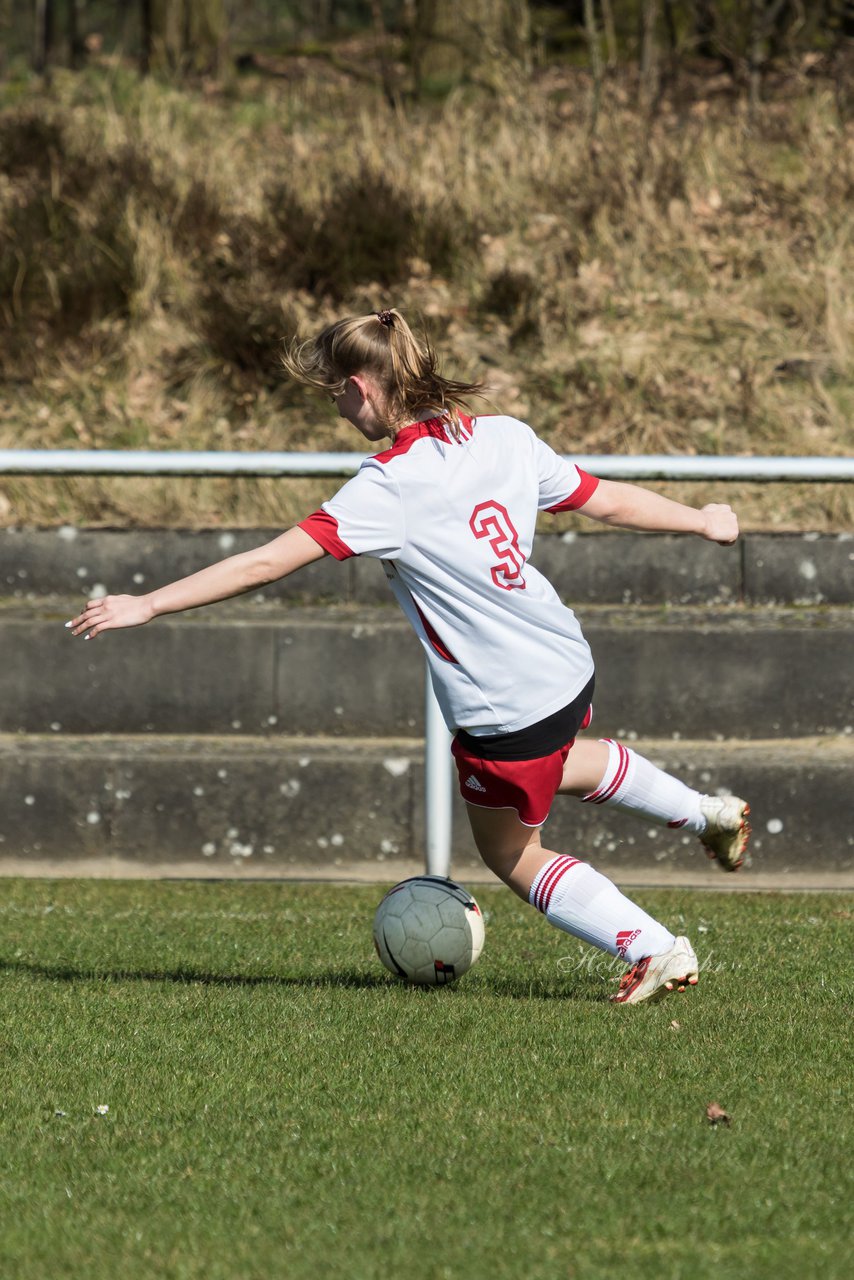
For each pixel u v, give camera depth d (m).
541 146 38.03
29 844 22.70
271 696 23.98
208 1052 12.01
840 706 23.44
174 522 27.70
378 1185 9.06
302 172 37.41
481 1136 9.91
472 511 11.95
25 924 18.44
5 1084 11.17
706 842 13.86
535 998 13.95
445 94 49.31
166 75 51.28
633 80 43.50
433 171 36.84
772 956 16.02
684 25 47.94
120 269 32.81
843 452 28.20
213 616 24.83
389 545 11.88
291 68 60.34
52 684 24.16
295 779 22.47
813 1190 8.96
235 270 32.91
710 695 23.44
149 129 41.22
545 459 12.51
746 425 29.03
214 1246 8.21
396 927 14.42
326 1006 13.57
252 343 30.73
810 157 37.84
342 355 12.02
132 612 11.68
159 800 22.59
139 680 24.12
